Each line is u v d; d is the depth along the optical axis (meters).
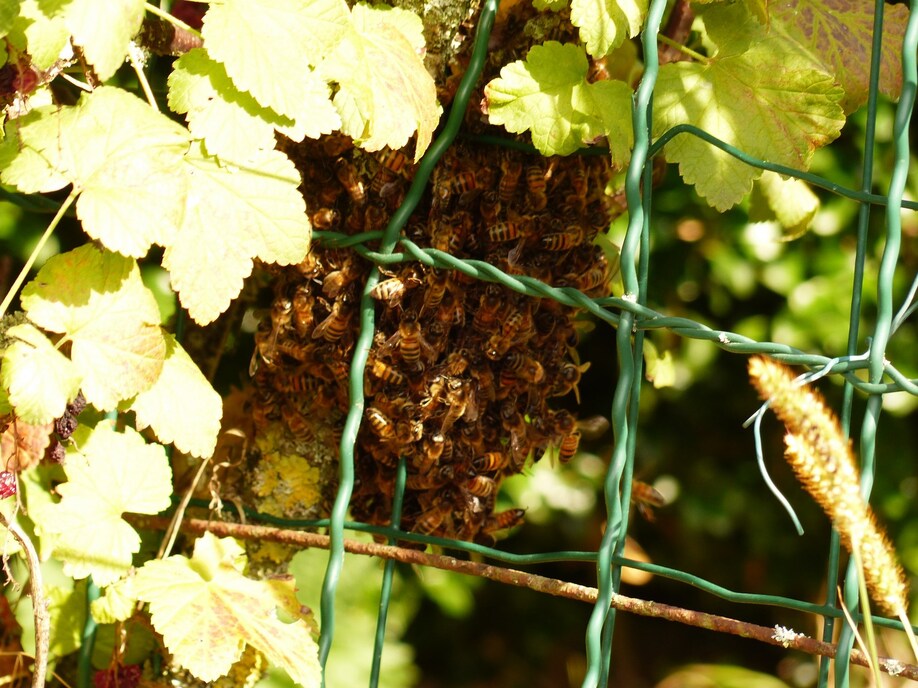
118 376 0.69
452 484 0.75
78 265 0.69
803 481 0.64
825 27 0.74
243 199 0.69
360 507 0.77
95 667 0.76
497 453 0.75
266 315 0.75
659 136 0.72
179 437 0.71
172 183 0.68
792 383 0.64
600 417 0.79
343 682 1.10
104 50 0.67
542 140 0.71
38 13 0.67
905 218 1.26
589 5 0.70
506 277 0.71
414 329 0.72
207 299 0.69
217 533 0.75
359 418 0.73
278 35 0.69
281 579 0.74
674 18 0.78
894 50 0.73
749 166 0.71
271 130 0.69
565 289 0.70
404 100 0.70
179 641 0.70
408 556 0.73
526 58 0.72
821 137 0.71
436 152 0.72
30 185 0.68
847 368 0.68
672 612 0.69
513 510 0.78
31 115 0.69
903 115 0.68
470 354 0.73
